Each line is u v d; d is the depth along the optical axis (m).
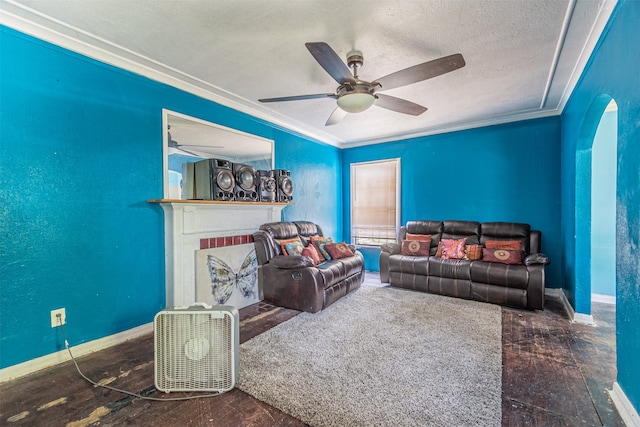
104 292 2.35
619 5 1.66
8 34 1.89
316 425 1.45
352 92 2.12
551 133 3.83
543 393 1.70
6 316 1.88
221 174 3.01
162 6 1.78
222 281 3.11
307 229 4.18
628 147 1.54
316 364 2.03
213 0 1.72
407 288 3.98
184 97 2.95
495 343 2.35
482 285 3.40
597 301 3.57
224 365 1.75
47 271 2.05
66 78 2.15
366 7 1.79
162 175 2.76
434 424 1.45
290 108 3.66
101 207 2.34
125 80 2.48
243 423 1.47
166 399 1.67
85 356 2.18
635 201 1.45
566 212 3.39
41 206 2.03
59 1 1.73
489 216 4.28
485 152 4.30
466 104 3.51
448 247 3.97
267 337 2.48
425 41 2.17
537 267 3.12
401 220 5.08
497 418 1.49
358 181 5.57
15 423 1.48
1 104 1.87
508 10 1.82
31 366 1.96
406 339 2.43
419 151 4.88
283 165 4.27
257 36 2.10
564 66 2.54
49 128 2.07
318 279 3.07
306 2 1.74
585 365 2.01
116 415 1.54
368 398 1.66
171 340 1.76
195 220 2.88
